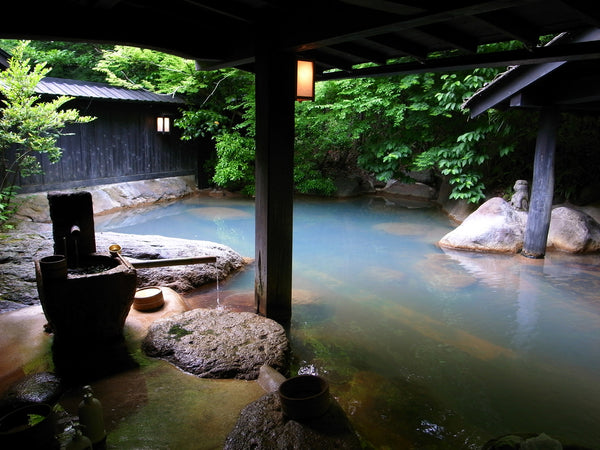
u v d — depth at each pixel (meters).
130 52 12.45
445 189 12.37
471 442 3.09
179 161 13.84
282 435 2.67
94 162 11.31
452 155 9.80
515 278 6.66
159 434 2.82
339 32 3.61
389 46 4.18
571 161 9.38
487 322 5.16
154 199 12.51
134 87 12.28
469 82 9.03
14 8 3.64
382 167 11.83
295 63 4.53
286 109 4.58
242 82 13.48
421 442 3.08
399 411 3.44
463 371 4.08
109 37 4.22
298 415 2.77
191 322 4.38
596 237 7.97
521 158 10.23
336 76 5.80
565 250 8.04
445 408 3.50
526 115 8.96
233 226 10.11
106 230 9.34
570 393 3.75
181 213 11.30
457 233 8.47
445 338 4.75
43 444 2.37
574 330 4.95
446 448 3.02
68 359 3.73
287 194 4.79
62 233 4.14
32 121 8.48
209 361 3.71
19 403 3.00
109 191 11.55
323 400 2.82
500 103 7.59
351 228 9.96
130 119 12.15
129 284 3.90
